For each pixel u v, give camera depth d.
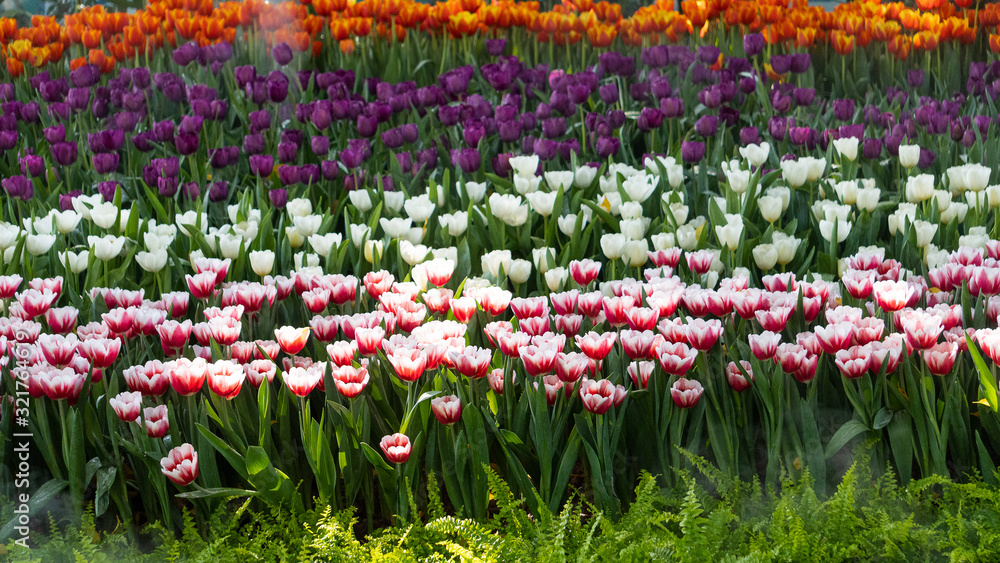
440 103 6.11
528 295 3.56
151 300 3.40
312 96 6.23
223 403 2.39
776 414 2.46
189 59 6.17
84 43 6.65
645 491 2.29
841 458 2.57
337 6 7.12
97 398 2.53
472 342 2.83
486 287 2.85
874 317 2.63
